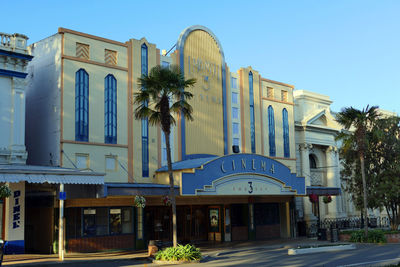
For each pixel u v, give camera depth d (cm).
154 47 3161
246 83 3788
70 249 2523
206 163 2786
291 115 4169
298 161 4272
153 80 2327
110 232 2722
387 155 3628
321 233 3522
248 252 2748
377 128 3603
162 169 2980
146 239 2911
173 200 2344
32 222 2700
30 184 2702
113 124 2859
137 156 2945
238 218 3581
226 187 2883
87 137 2723
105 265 2098
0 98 2411
